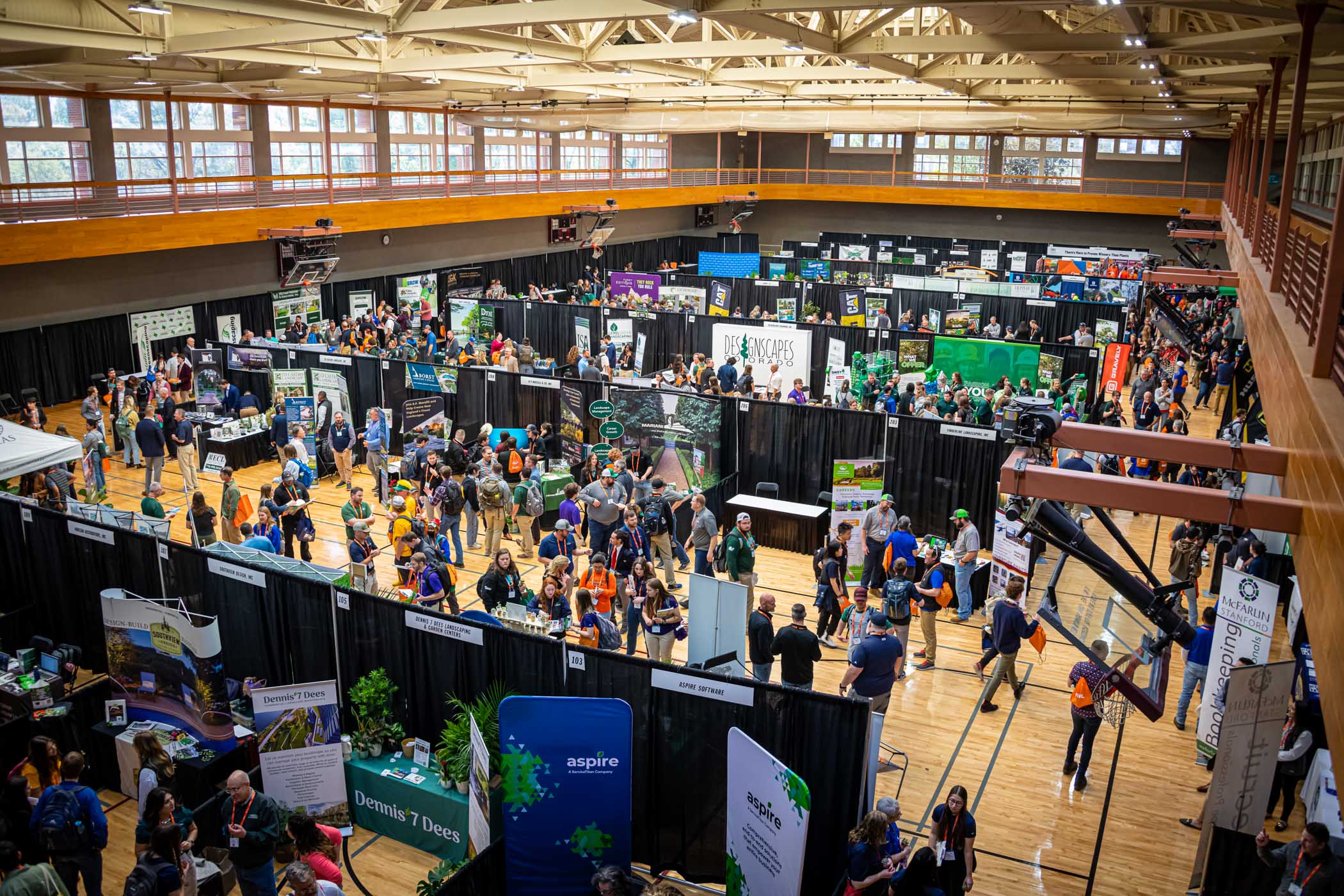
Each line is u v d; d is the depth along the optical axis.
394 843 9.15
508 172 34.69
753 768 7.24
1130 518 17.56
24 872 6.77
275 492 14.02
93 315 23.55
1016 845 8.96
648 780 8.50
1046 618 9.18
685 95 26.77
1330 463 5.07
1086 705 9.57
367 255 31.03
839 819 7.69
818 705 7.62
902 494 16.11
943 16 17.73
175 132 25.66
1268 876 7.62
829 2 10.70
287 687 8.75
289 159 29.28
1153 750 10.58
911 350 22.94
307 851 7.33
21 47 15.89
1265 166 14.36
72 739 9.84
